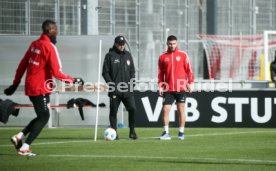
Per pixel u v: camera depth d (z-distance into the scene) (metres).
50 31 23.77
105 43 41.16
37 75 23.61
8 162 22.44
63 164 21.95
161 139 30.77
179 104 30.86
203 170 20.61
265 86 43.53
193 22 66.31
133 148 26.84
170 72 30.84
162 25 63.28
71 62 41.34
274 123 38.66
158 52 62.47
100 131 36.81
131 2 60.78
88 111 40.59
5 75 41.19
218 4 68.69
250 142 29.41
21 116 40.59
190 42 65.44
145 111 38.91
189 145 28.05
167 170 20.61
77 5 56.38
